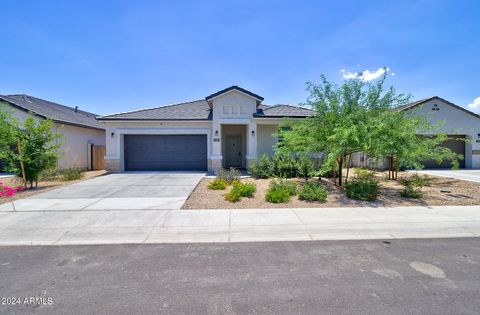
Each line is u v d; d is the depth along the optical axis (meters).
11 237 4.84
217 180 10.02
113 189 9.48
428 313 2.62
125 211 6.52
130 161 15.70
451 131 17.23
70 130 16.17
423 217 6.00
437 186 10.07
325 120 8.76
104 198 7.96
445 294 2.96
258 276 3.41
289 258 3.96
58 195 8.43
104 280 3.31
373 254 4.10
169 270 3.59
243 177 12.67
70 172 12.55
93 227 5.38
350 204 7.19
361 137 7.40
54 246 4.45
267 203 7.30
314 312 2.64
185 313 2.64
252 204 7.20
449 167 17.53
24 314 2.62
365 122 7.72
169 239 4.77
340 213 6.32
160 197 8.09
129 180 11.79
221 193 8.72
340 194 8.42
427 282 3.23
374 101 8.47
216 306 2.76
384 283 3.21
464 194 8.49
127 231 5.16
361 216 6.08
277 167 12.70
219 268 3.64
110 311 2.67
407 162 9.40
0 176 13.60
